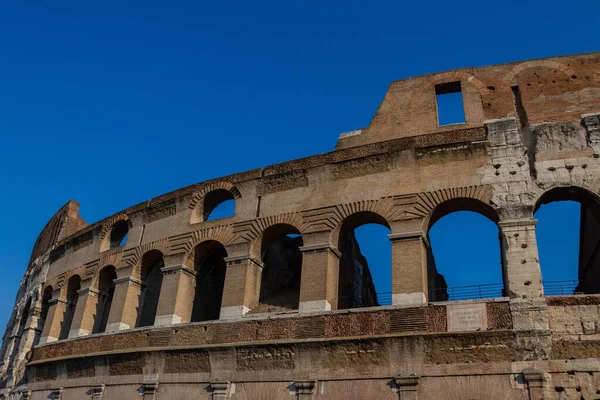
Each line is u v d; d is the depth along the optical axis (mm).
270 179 37406
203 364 32562
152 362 34438
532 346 26156
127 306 40062
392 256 30984
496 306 27531
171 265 38656
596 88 32312
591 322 26125
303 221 34625
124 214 45188
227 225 37562
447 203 31594
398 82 37312
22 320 54312
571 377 25156
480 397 25797
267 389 29953
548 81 33500
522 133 32156
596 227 37438
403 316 28688
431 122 34844
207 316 43531
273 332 31344
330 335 29734
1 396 47625
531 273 27922
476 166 31656
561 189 29891
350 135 36781
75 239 49312
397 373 27453
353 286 41531
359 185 34031
